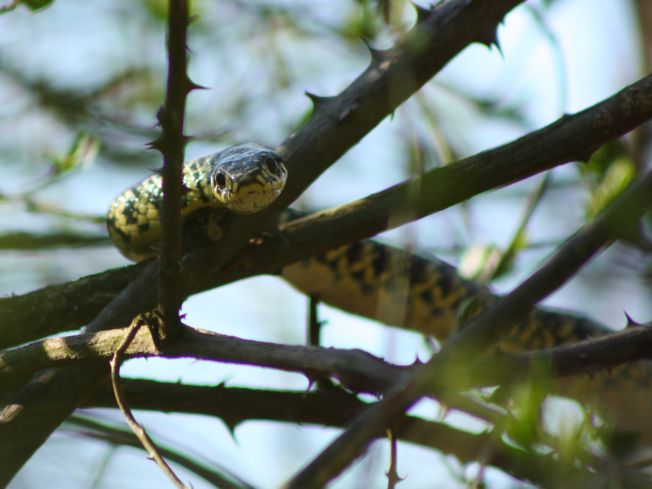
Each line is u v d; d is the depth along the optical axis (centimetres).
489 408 611
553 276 463
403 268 680
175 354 532
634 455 630
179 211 520
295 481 417
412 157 785
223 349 516
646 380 1041
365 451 425
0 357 580
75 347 568
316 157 700
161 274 524
